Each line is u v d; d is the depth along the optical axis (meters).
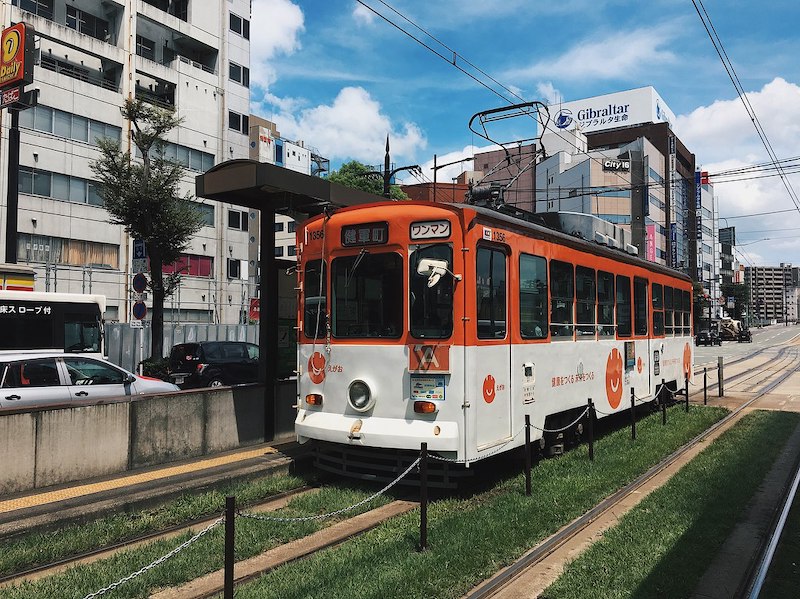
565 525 6.19
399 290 7.25
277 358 10.02
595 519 6.48
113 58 32.41
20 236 28.14
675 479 7.88
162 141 21.81
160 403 8.04
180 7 38.03
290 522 6.09
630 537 5.70
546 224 10.24
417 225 7.20
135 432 7.72
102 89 31.66
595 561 5.11
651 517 6.29
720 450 9.77
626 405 11.58
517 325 7.89
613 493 7.36
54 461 6.88
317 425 7.60
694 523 6.11
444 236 7.05
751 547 5.60
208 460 8.18
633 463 8.70
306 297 8.12
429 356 6.95
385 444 7.02
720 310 104.19
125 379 10.48
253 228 46.41
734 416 14.03
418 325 7.11
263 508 6.81
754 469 8.40
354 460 7.72
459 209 7.00
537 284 8.46
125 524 5.94
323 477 8.16
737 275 119.00
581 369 9.73
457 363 6.88
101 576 4.68
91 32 32.91
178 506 6.52
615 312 11.23
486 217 7.33
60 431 6.95
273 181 8.55
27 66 16.50
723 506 6.68
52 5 30.98
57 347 14.19
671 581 4.70
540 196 73.00
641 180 62.09
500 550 5.34
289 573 4.80
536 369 8.31
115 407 7.51
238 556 5.29
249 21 41.69
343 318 7.64
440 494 7.32
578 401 9.56
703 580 4.86
